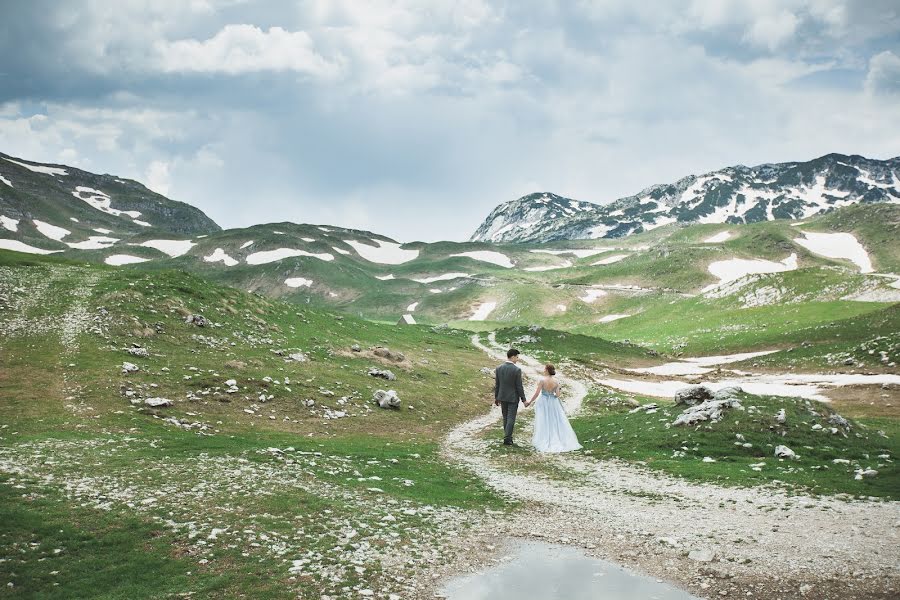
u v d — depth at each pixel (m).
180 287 56.44
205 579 11.19
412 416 39.38
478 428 37.84
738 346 105.31
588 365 91.12
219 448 23.97
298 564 12.16
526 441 31.89
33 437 22.62
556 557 13.48
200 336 46.34
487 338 125.00
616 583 11.80
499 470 24.20
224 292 61.34
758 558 12.72
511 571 12.57
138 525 13.62
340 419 34.97
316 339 57.69
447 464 25.30
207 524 14.20
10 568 10.83
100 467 18.78
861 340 82.75
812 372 71.38
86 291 51.28
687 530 15.23
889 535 13.61
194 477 18.56
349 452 26.19
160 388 32.78
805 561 12.32
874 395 50.28
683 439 27.02
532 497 19.45
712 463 23.55
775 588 11.09
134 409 28.77
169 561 11.90
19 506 13.99
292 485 18.66
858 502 16.84
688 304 173.62
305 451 25.44
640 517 16.75
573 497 19.41
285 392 37.19
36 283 53.12
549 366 29.22
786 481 19.88
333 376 44.81
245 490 17.45
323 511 16.11
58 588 10.35
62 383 30.97
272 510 15.75
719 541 14.11
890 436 30.66
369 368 51.81
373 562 12.68
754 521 15.70
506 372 29.89
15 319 41.38
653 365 99.50
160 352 39.97
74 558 11.62
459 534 15.09
